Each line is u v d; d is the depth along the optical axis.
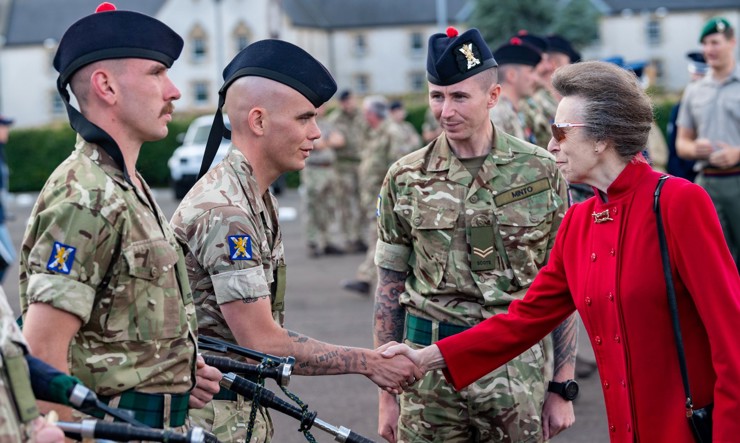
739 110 8.63
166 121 3.35
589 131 3.50
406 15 74.19
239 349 3.71
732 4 71.44
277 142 3.96
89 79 3.23
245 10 67.38
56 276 3.05
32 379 2.83
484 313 4.43
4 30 71.38
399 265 4.68
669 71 71.94
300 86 3.94
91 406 2.88
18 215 26.66
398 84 74.50
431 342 4.50
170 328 3.28
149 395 3.24
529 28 54.03
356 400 7.48
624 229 3.49
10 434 2.59
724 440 3.20
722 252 3.32
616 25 71.88
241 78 3.97
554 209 4.52
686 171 9.07
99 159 3.20
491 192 4.47
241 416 3.92
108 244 3.14
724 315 3.25
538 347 4.54
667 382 3.38
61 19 71.50
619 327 3.45
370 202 14.11
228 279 3.76
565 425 4.59
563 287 3.91
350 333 9.54
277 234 4.09
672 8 71.50
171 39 3.31
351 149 15.95
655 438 3.40
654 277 3.38
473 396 4.41
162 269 3.25
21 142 36.75
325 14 75.38
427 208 4.50
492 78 4.51
